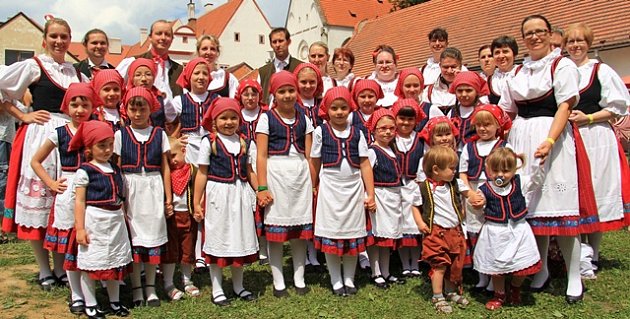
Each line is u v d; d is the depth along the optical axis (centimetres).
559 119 432
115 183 424
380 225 494
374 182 495
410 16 2472
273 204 475
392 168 495
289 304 456
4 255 627
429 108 559
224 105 459
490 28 1906
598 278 510
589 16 1568
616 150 513
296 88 484
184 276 496
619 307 439
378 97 555
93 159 424
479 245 441
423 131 516
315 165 493
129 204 444
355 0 3453
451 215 443
